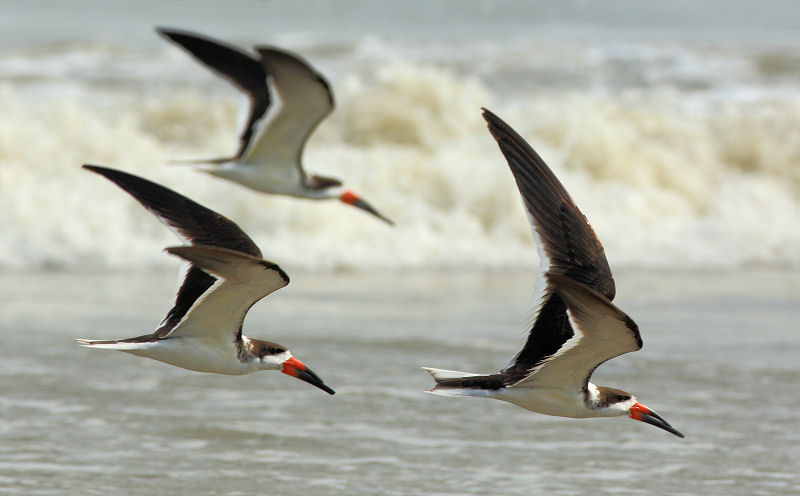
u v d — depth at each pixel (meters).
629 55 33.19
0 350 12.36
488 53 32.94
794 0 56.22
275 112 12.10
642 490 8.84
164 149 22.45
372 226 19.72
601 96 28.58
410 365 12.32
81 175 20.34
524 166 6.83
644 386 11.69
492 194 20.89
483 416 10.72
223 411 10.60
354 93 24.91
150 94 26.42
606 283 6.64
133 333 13.30
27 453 9.27
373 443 9.81
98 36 37.50
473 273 18.50
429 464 9.33
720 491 8.86
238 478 8.91
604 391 7.19
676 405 11.08
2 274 16.81
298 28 43.41
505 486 8.87
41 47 31.11
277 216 19.47
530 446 9.87
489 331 13.99
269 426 10.19
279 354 7.49
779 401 11.30
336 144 24.03
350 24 45.28
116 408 10.58
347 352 12.75
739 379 12.05
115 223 18.70
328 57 32.00
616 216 21.42
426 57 32.25
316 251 18.72
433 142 24.12
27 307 14.53
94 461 9.17
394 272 18.31
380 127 24.27
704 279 18.22
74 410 10.45
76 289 15.87
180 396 11.05
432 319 14.59
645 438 10.16
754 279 18.34
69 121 21.58
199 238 7.11
